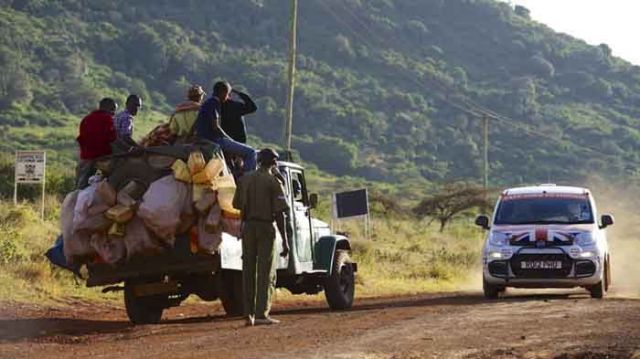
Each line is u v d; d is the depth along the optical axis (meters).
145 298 36.47
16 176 69.06
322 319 35.16
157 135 36.44
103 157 34.84
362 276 63.41
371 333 28.97
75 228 34.00
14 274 45.59
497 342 26.19
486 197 166.88
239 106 37.78
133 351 27.00
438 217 162.00
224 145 35.66
